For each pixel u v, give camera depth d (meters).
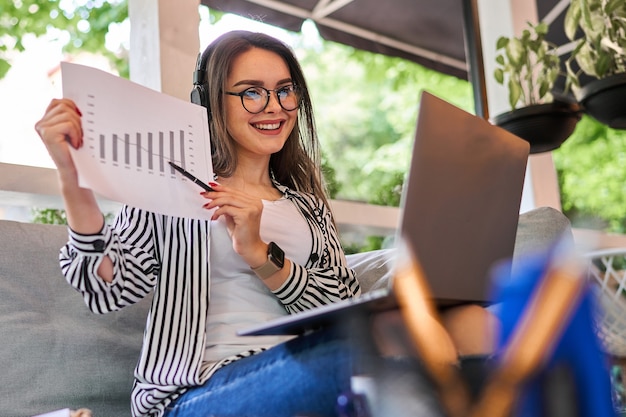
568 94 3.63
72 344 1.63
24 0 2.74
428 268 1.09
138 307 1.77
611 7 2.71
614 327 2.09
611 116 2.66
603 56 2.72
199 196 1.44
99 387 1.64
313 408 1.10
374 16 3.30
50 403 1.56
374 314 0.93
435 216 1.11
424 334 0.78
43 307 1.64
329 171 2.88
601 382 0.81
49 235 1.72
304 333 1.17
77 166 1.25
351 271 1.77
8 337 1.55
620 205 4.56
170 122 1.44
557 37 3.66
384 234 2.84
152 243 1.54
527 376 0.69
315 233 1.73
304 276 1.56
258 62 1.70
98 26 2.89
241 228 1.48
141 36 2.27
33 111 2.57
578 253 0.65
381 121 4.82
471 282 1.17
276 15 2.95
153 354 1.44
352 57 4.82
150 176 1.37
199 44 2.31
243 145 1.71
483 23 3.34
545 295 0.65
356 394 0.83
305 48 4.77
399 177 3.77
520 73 2.86
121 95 1.37
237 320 1.53
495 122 2.80
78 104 1.31
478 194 1.19
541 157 3.21
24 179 1.91
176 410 1.38
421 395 0.76
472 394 0.75
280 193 1.81
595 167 4.65
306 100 1.87
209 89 1.70
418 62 3.49
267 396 1.18
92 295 1.42
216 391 1.31
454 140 1.14
